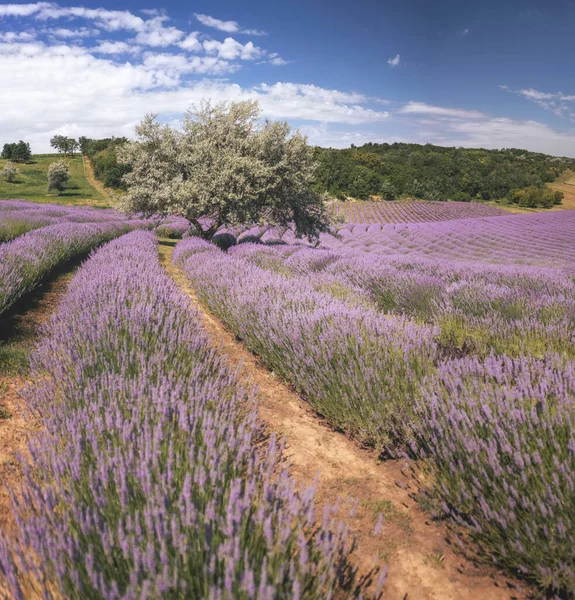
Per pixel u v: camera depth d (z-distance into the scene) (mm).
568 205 86875
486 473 2354
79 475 1968
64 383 3078
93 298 5043
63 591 1431
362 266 9883
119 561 1560
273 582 1474
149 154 16688
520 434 2477
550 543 1985
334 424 3721
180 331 4254
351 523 2490
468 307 6902
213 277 7863
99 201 70750
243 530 1623
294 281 7574
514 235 34531
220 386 3416
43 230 10914
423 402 3092
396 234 37625
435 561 2232
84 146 151125
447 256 27016
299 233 18906
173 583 1401
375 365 3691
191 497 1834
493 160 121000
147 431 2266
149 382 2930
